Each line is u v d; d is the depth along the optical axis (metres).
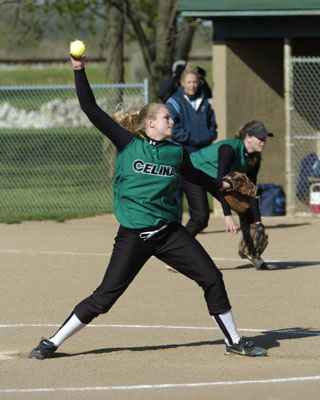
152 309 24.97
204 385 17.39
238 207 20.56
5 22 66.56
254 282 28.81
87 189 59.56
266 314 24.20
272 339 21.34
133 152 18.67
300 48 55.16
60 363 19.23
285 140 47.78
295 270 31.02
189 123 37.12
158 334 22.03
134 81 122.75
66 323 19.55
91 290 27.84
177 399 16.44
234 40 48.25
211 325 23.05
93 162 76.56
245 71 49.09
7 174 69.31
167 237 19.16
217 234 40.00
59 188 60.25
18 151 85.88
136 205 18.81
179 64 40.31
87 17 67.56
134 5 67.38
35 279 29.64
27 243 37.69
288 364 19.11
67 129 108.38
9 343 21.05
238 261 32.94
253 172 28.28
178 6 45.53
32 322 23.39
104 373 18.36
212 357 19.73
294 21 46.16
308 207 50.50
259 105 50.25
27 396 16.64
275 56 50.66
